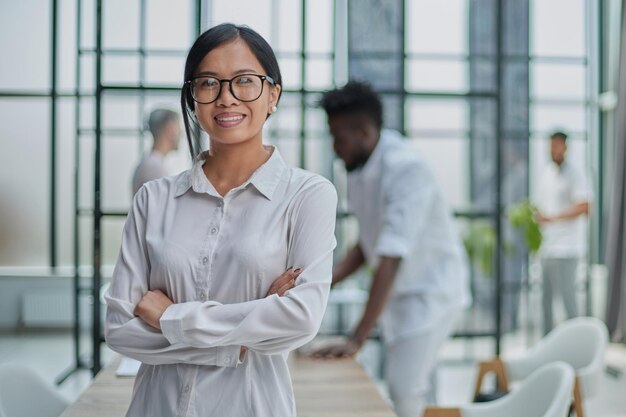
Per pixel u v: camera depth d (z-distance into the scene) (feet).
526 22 21.59
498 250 14.52
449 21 22.45
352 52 19.51
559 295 21.84
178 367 5.11
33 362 21.47
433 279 10.70
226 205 5.24
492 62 21.63
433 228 10.66
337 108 10.18
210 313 4.92
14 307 25.86
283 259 5.21
